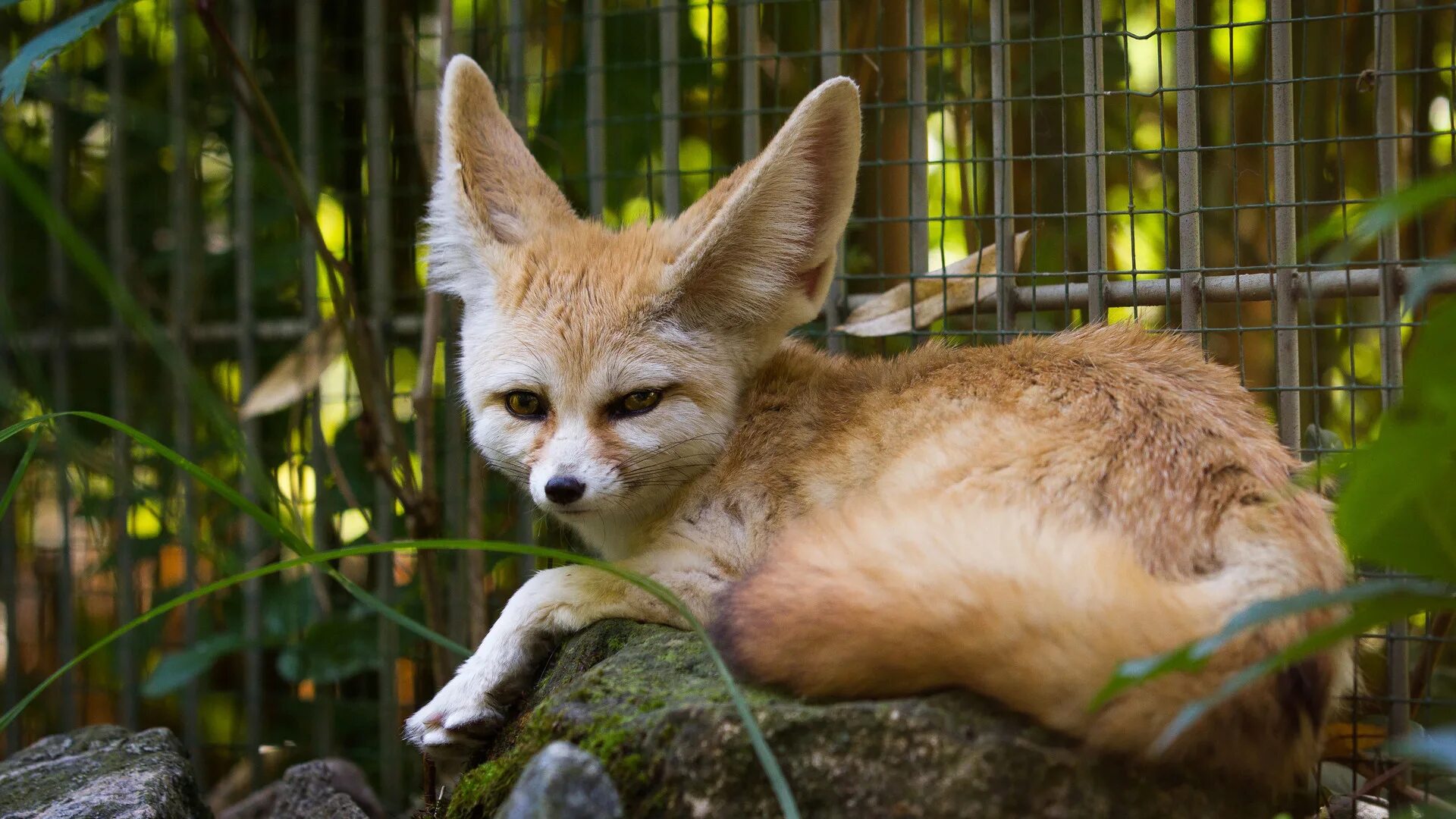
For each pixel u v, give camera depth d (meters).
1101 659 2.07
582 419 3.13
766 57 4.14
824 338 4.25
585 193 5.18
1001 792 2.10
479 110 3.72
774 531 2.99
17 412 5.17
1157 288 3.72
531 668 2.98
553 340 3.14
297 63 5.35
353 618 4.89
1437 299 3.65
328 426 5.49
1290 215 3.54
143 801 3.20
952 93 4.85
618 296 3.18
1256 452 2.64
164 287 5.58
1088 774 2.13
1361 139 3.44
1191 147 3.60
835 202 3.29
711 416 3.19
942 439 2.82
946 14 4.93
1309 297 3.40
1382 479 1.85
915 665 2.18
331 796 3.81
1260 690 2.16
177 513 5.24
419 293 4.87
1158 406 2.76
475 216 3.40
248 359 4.98
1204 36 4.49
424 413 4.34
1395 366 3.50
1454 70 3.48
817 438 3.10
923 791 2.11
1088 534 2.38
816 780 2.14
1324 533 2.53
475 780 2.55
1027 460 2.66
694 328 3.21
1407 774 3.53
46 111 5.61
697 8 4.77
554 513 3.15
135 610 5.38
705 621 2.89
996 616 2.12
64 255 5.24
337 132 5.25
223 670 5.80
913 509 2.42
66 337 5.26
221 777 5.61
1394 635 3.56
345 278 4.14
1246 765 2.22
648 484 3.13
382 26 4.75
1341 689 2.76
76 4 5.05
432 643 4.46
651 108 4.87
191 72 5.45
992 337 4.35
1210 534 2.44
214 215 5.59
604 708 2.40
